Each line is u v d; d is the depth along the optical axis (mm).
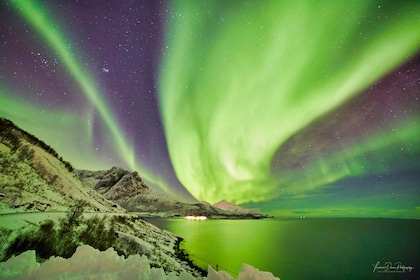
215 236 58906
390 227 132375
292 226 122438
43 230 11406
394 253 48406
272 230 91500
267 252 41125
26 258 7043
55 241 10828
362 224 162500
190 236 54625
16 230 10109
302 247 50719
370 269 35000
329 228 117250
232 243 48438
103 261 7883
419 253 48469
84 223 16141
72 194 25125
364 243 63156
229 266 25406
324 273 29922
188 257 24609
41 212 15188
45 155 29484
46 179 23766
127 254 13898
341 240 68250
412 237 79562
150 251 16219
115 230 17781
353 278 29062
